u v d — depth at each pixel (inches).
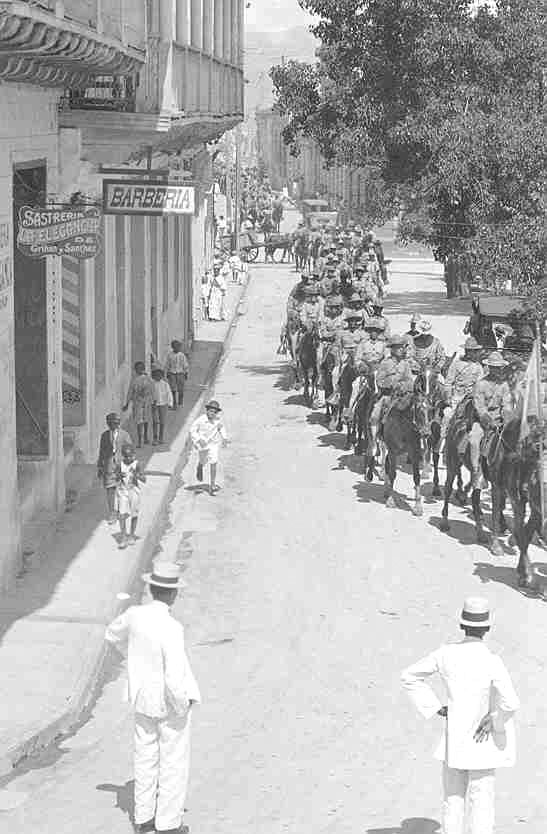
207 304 2207.2
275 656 684.1
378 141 1667.1
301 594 791.7
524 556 807.7
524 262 1530.5
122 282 1258.6
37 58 660.1
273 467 1152.2
